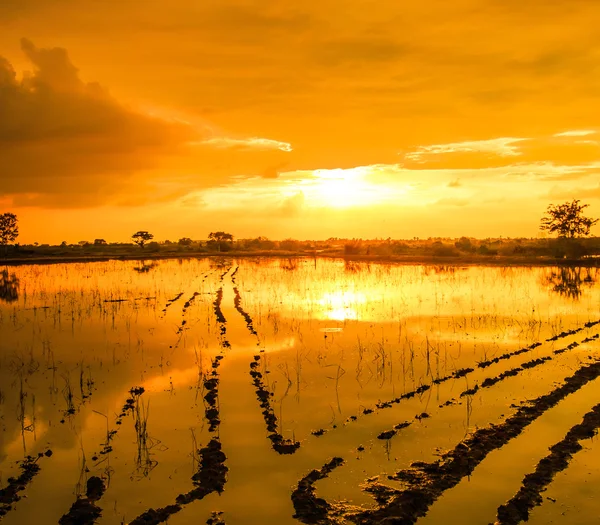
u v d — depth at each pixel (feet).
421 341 51.11
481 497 23.53
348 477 25.34
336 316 65.21
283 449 28.22
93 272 134.10
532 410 32.76
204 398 36.29
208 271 134.92
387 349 48.26
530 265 136.98
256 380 39.70
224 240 251.80
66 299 83.51
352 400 35.40
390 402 34.86
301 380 39.70
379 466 26.35
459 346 48.96
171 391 37.91
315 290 90.68
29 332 58.34
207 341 53.16
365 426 31.14
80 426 31.99
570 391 35.94
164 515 22.53
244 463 26.94
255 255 198.49
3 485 25.34
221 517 22.41
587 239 185.47
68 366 44.60
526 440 28.86
